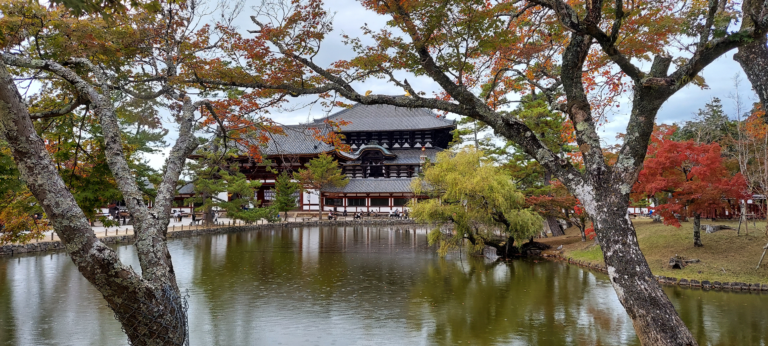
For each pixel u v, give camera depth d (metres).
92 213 13.34
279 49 8.67
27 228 20.45
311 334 13.30
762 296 16.88
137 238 4.89
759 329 13.20
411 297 17.70
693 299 16.62
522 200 26.47
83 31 7.61
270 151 58.53
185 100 7.02
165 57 8.77
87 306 15.83
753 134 20.77
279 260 27.03
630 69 6.28
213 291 18.62
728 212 32.06
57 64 5.21
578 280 20.77
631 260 5.79
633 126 6.19
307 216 62.69
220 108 8.92
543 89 7.88
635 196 21.94
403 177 66.62
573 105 6.58
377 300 17.27
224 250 31.41
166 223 5.27
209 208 45.91
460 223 25.98
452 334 13.30
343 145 11.12
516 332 13.45
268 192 64.00
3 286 18.73
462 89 7.16
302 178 54.22
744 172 21.56
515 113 27.62
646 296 5.64
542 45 9.78
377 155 66.56
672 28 7.69
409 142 72.75
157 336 4.58
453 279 21.27
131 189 5.05
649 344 5.56
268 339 12.88
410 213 27.55
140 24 8.38
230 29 8.91
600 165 6.17
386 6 7.71
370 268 24.38
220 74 8.23
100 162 12.98
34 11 7.47
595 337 12.97
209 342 12.62
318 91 8.11
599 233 6.05
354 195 64.00
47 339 12.61
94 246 4.23
